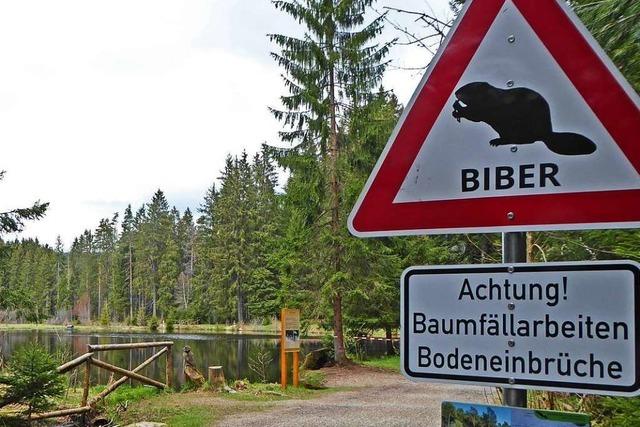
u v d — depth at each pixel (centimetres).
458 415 149
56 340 3497
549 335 145
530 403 289
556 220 148
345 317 1994
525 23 155
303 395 1111
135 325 6875
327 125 1681
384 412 909
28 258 7712
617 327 139
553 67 152
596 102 147
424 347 157
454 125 161
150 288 6994
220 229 5541
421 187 163
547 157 150
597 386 139
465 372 152
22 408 736
